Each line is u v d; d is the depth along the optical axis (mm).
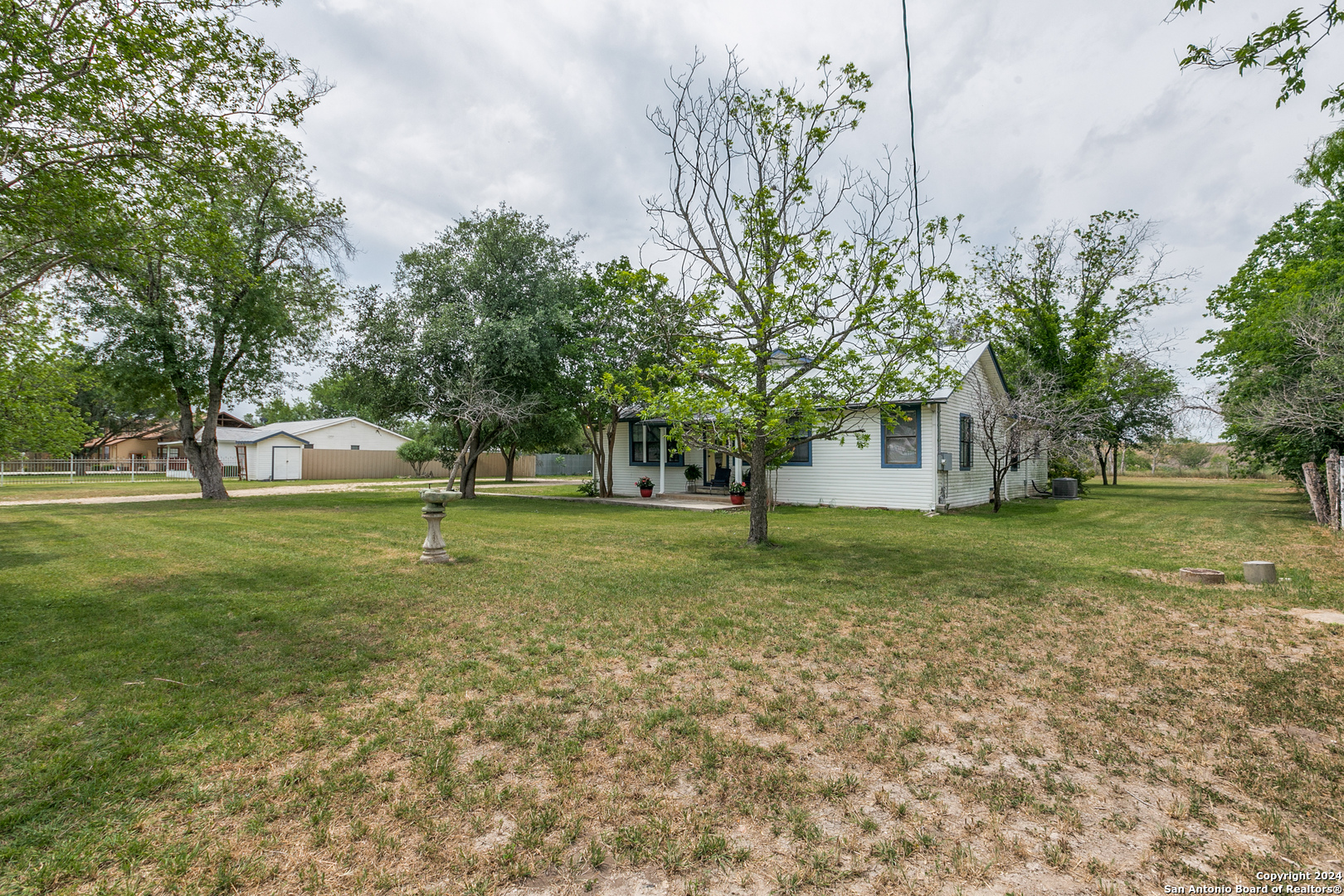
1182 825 2338
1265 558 8266
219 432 36562
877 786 2621
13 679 3840
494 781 2666
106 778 2664
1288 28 3840
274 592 6359
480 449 21359
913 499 15594
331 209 17500
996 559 8273
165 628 5004
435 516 8219
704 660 4277
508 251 18828
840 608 5695
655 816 2400
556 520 13555
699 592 6391
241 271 7617
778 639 4762
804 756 2895
